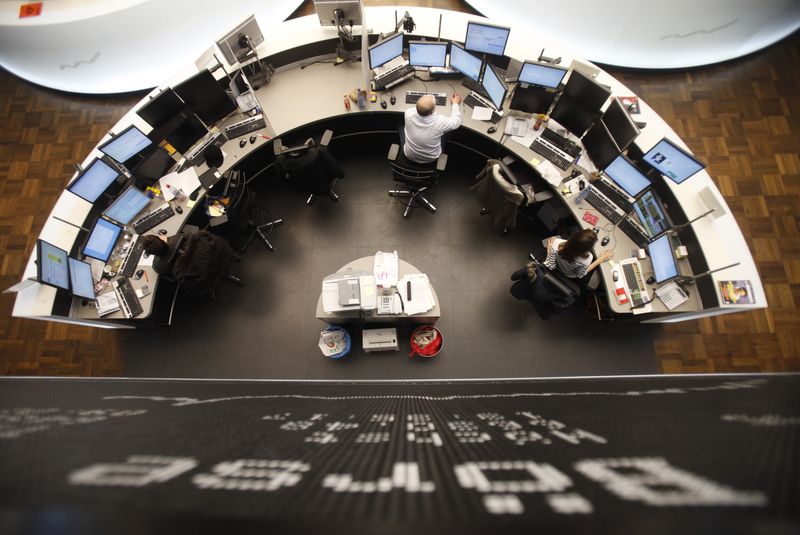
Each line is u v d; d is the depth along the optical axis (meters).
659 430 1.30
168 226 3.52
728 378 2.44
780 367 3.66
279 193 4.34
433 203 4.26
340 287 3.05
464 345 3.79
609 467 1.01
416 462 1.14
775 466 0.91
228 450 1.26
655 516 0.73
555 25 4.46
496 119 3.74
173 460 1.13
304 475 1.03
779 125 4.36
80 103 4.79
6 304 4.04
